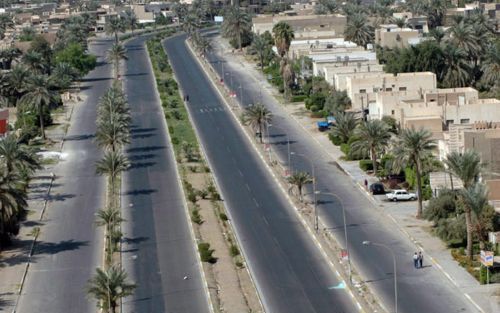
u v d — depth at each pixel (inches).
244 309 6048.2
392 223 7790.4
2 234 7568.9
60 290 6619.1
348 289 6338.6
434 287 6294.3
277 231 7824.8
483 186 6801.2
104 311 6003.9
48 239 7824.8
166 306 6186.0
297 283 6535.4
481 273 6299.2
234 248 7224.4
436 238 7273.6
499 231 6914.4
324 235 7588.6
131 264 7091.5
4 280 6865.2
